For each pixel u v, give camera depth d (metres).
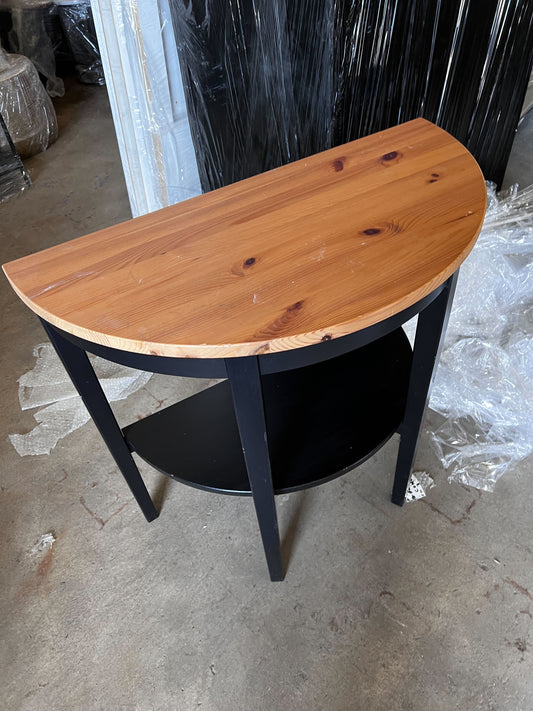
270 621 1.17
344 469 1.06
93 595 1.23
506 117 1.82
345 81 1.60
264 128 1.78
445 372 1.50
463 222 0.87
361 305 0.76
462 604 1.16
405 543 1.26
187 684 1.10
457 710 1.04
